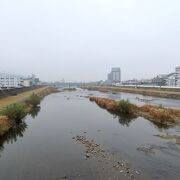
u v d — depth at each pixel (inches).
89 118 1579.7
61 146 908.6
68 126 1304.1
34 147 896.3
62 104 2529.5
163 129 1219.9
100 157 776.9
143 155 796.6
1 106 1691.7
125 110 1776.6
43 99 3235.7
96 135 1093.1
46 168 681.0
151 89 4911.4
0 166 700.7
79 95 4131.4
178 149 864.3
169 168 678.5
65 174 636.7
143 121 1455.5
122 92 4997.5
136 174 634.8
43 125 1332.4
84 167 687.1
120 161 738.2
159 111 1549.0
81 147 895.7
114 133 1133.7
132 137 1051.3
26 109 1806.1
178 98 3132.4
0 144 941.8
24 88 4005.9
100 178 608.7
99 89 6412.4
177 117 1493.6
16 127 1267.2
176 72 6879.9
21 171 660.7
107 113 1809.8
